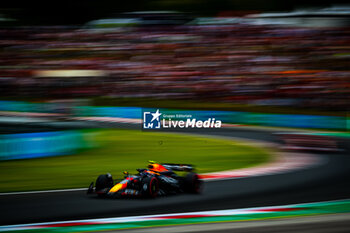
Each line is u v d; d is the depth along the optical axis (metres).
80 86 142.50
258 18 175.62
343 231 25.55
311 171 52.22
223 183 42.81
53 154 63.88
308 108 121.75
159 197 34.69
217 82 140.38
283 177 47.28
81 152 68.69
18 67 158.12
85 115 122.75
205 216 29.06
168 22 176.75
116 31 179.50
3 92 143.12
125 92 139.88
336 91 123.94
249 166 56.69
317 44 157.25
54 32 185.62
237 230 25.55
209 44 162.50
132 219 27.80
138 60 158.12
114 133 96.62
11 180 44.50
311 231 25.50
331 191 39.62
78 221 27.19
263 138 91.50
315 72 136.62
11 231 24.91
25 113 116.44
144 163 59.12
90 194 36.19
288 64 146.62
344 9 169.00
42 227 25.80
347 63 143.88
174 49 162.75
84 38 179.12
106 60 160.12
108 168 54.03
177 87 140.00
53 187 40.66
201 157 66.25
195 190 36.81
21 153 59.34
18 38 183.12
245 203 33.69
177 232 24.98
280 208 32.03
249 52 154.88
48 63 159.75
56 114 110.38
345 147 78.00
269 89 132.62
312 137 73.19
